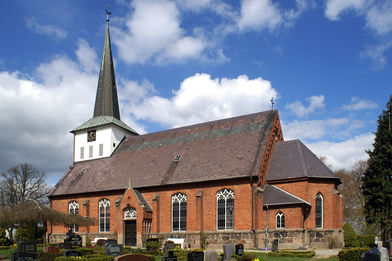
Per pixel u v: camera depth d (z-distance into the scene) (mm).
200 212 41500
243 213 39219
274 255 31297
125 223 46000
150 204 46062
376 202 43594
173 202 44625
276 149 45312
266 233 38156
